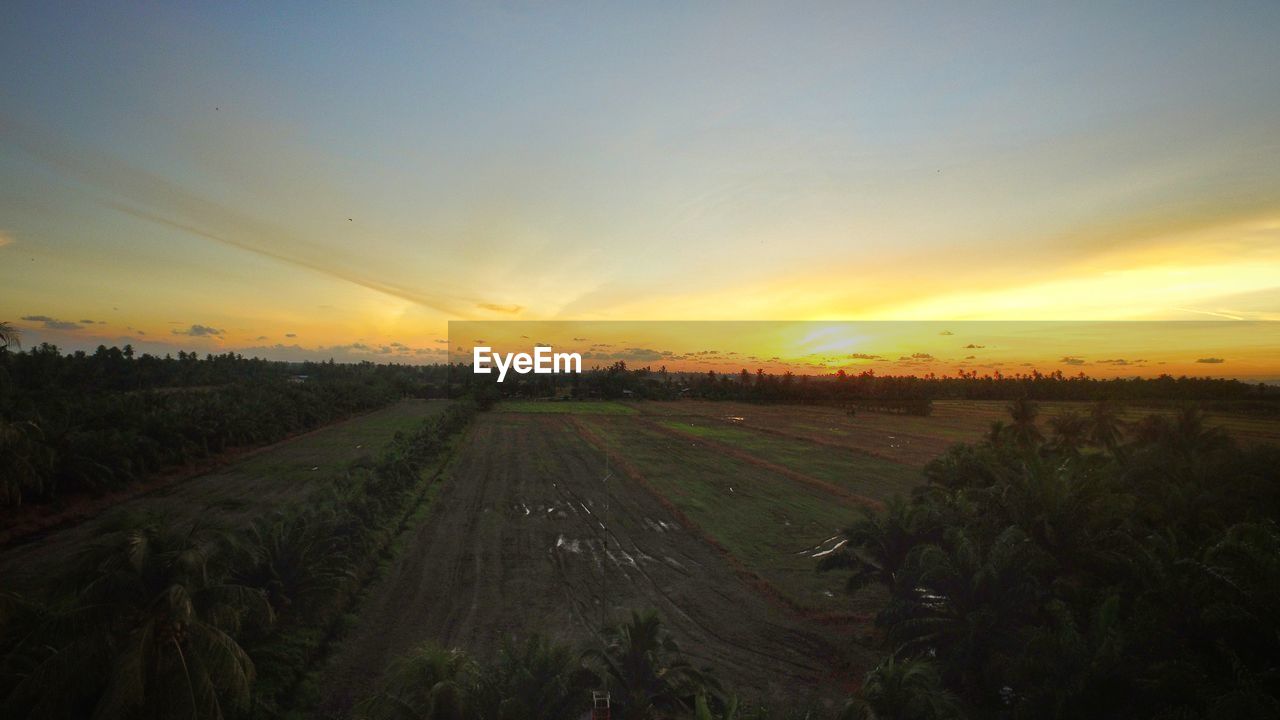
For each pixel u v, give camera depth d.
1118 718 10.74
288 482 39.56
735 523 32.50
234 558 13.94
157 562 11.17
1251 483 18.52
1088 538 15.76
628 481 44.22
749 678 16.41
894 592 17.55
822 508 36.50
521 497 37.97
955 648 14.30
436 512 33.66
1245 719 9.59
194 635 10.79
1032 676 12.08
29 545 25.67
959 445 27.97
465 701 11.62
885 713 12.12
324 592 16.98
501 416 94.19
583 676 12.78
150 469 38.97
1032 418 44.94
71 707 10.34
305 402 71.56
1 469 26.33
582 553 26.78
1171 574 12.92
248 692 11.54
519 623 19.36
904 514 18.78
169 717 10.24
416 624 19.09
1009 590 14.17
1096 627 12.24
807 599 21.91
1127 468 21.88
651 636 13.93
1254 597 11.45
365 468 34.38
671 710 13.72
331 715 13.94
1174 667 10.80
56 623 10.31
